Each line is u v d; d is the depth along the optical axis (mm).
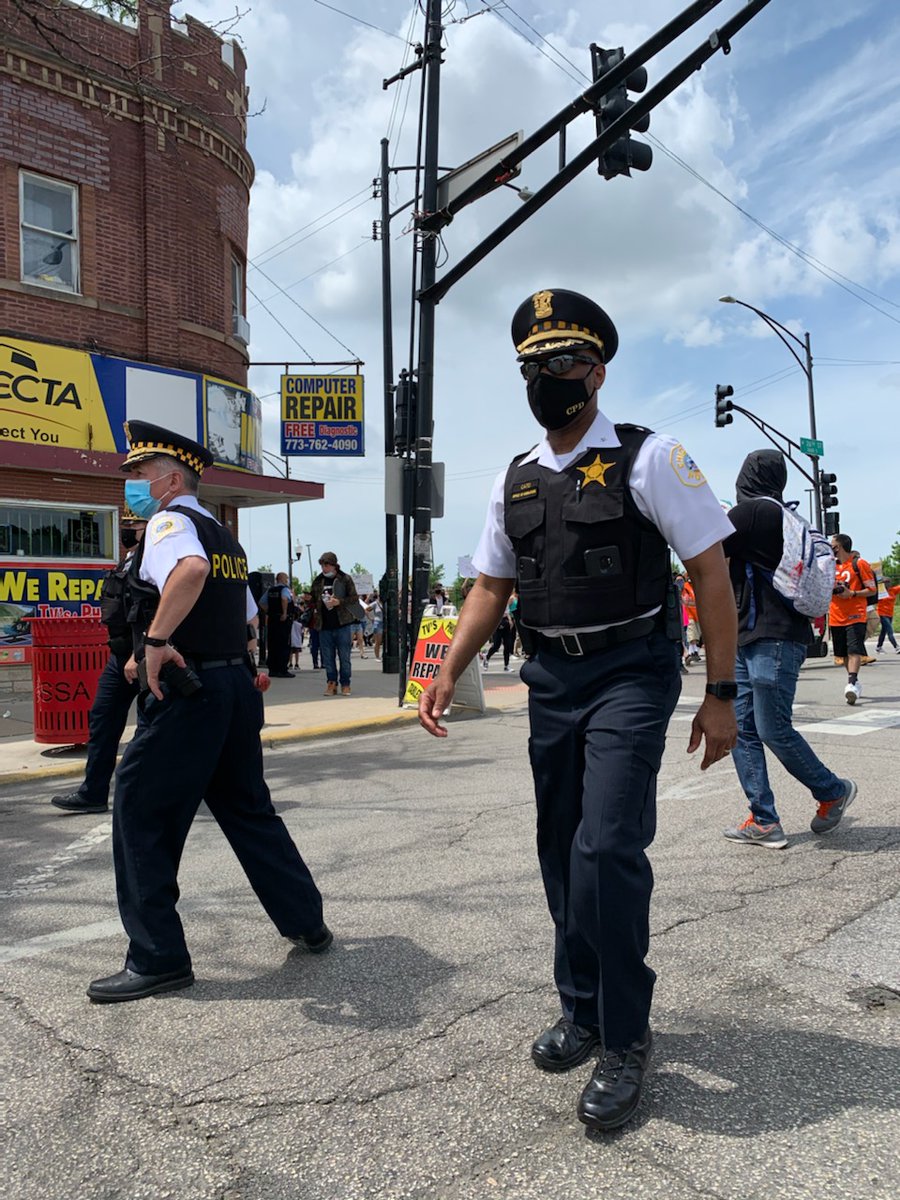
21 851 5211
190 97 13719
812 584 4383
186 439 3463
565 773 2531
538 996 3039
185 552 3086
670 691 2461
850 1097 2373
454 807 5891
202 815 5898
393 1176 2105
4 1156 2229
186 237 13734
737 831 4770
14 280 11914
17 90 11969
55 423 12172
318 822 5625
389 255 17578
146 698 3129
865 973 3135
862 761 6805
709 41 6945
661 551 2441
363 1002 3033
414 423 10992
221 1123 2342
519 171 9336
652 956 3322
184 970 3182
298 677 15383
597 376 2488
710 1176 2064
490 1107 2379
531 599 2518
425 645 10859
